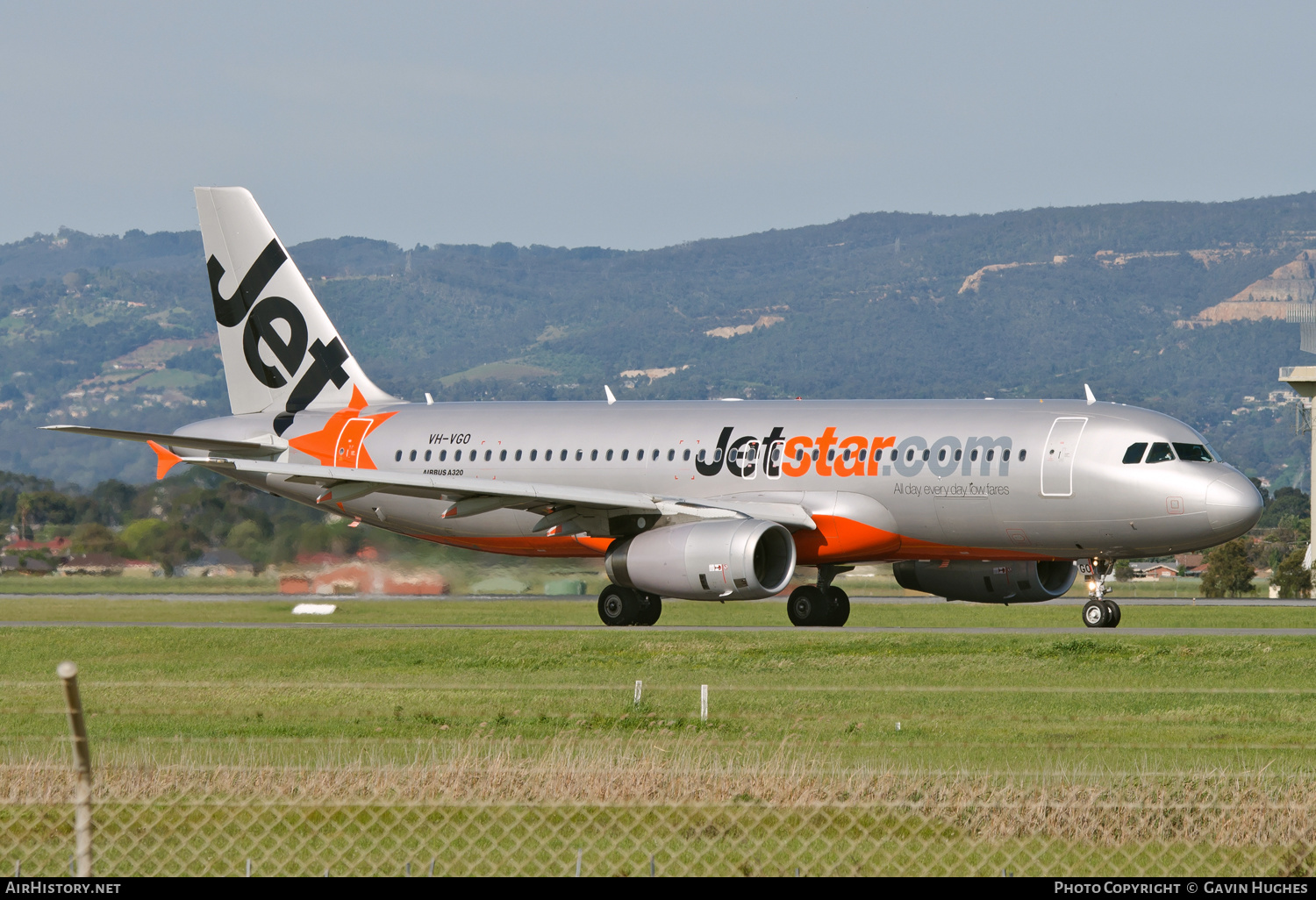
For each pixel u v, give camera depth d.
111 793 53.38
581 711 83.19
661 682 98.06
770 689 93.12
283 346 168.88
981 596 143.75
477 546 160.00
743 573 128.00
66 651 122.56
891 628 139.50
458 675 104.06
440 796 52.84
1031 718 81.06
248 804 48.12
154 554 191.50
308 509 198.88
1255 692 92.12
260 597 173.88
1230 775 57.28
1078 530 130.88
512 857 47.06
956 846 48.09
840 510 136.88
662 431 147.38
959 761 63.81
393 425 160.88
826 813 50.44
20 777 55.44
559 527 141.75
